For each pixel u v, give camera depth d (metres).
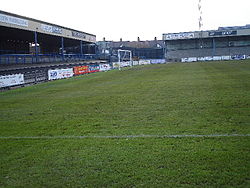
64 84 21.88
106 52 73.62
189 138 5.92
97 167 4.67
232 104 9.30
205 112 8.37
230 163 4.52
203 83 15.78
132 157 5.00
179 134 6.25
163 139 5.95
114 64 46.50
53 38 47.72
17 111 10.45
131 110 9.38
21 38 45.66
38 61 40.50
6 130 7.56
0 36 42.56
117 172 4.43
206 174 4.18
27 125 8.02
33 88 20.02
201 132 6.32
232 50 73.44
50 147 5.84
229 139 5.71
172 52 78.00
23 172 4.65
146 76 24.58
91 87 17.95
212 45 74.88
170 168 4.46
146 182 4.04
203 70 27.50
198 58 67.25
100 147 5.66
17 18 32.88
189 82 16.83
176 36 74.38
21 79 22.36
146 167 4.55
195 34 72.81
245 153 4.89
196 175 4.17
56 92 16.28
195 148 5.27
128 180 4.14
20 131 7.36
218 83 15.34
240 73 21.06
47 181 4.28
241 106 8.91
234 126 6.66
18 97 14.90
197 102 10.05
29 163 5.02
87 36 55.44
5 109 11.04
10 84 20.83
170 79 19.75
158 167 4.53
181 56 77.19
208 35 71.81
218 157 4.78
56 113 9.63
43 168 4.77
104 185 4.04
